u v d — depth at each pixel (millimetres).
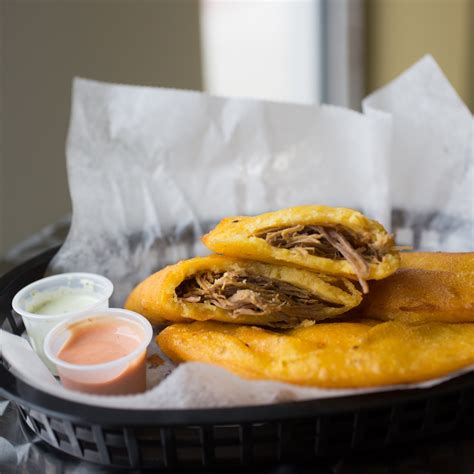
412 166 459
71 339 347
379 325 321
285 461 281
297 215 328
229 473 281
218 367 275
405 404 273
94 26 757
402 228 460
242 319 351
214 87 944
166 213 453
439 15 941
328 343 320
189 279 360
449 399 287
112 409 267
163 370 356
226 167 462
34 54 713
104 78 782
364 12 952
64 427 282
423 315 344
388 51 967
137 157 449
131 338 349
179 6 833
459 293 345
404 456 285
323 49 969
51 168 755
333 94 983
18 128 717
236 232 340
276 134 458
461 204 444
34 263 416
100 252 433
